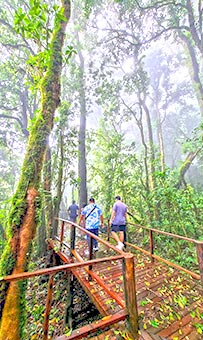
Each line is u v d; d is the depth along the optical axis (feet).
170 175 22.15
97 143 45.24
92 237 12.00
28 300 16.60
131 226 27.73
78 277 12.59
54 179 26.22
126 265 7.02
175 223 19.60
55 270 5.69
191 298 10.25
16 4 25.88
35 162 8.16
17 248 7.10
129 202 27.96
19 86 33.47
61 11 8.34
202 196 22.16
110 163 31.71
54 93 9.07
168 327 7.98
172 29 31.71
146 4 30.53
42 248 23.73
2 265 6.92
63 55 9.66
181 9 29.68
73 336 5.68
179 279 12.46
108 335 7.38
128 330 6.77
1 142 36.68
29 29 8.14
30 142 8.52
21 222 7.39
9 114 37.22
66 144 27.20
